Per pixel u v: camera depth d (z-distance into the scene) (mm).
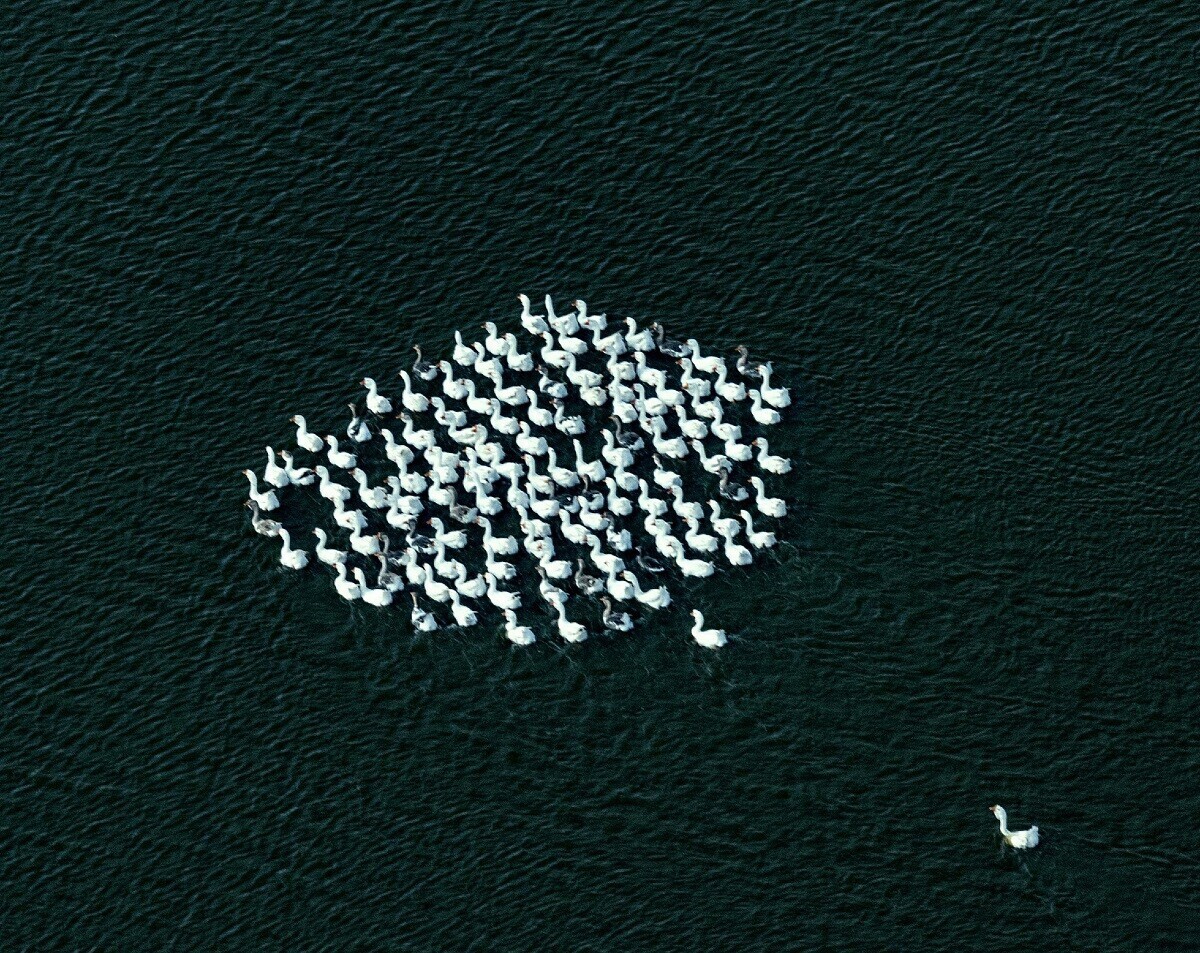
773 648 167750
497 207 197875
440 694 166500
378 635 170625
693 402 183625
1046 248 191250
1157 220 191875
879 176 196750
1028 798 157500
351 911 153875
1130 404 181250
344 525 178000
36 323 191625
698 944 151000
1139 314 186500
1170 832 155500
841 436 181500
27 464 182875
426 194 198875
